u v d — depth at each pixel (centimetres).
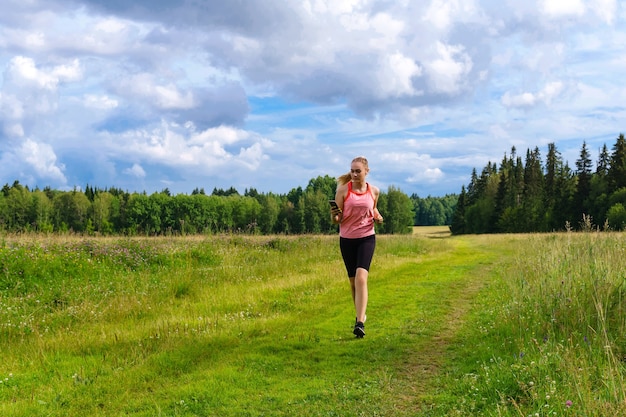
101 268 1246
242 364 591
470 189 10712
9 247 1248
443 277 1286
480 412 415
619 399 388
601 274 718
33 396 503
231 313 897
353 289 737
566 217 6644
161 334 726
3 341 726
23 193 8744
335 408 460
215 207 9600
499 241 2945
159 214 9262
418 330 737
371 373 556
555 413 371
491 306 867
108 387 528
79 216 8862
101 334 752
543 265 868
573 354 474
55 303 984
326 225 9938
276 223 10000
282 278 1259
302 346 660
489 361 546
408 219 9931
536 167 8750
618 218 5331
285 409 463
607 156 6875
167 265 1374
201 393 502
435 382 516
